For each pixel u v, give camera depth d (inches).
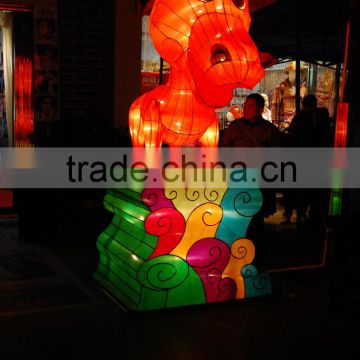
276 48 312.7
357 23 186.4
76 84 295.7
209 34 164.2
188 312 187.3
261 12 259.8
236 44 162.2
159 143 181.9
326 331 175.6
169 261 186.7
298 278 226.5
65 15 289.6
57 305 192.2
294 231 312.5
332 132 296.4
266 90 433.1
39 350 158.2
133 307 184.1
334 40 293.9
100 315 184.2
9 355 154.9
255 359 156.2
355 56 187.6
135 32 302.4
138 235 191.0
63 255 253.9
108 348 160.6
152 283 184.4
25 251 259.3
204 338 168.9
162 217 183.0
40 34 286.7
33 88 289.0
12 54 334.3
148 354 157.8
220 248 194.1
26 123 305.6
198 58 164.6
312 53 324.2
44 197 273.7
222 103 172.4
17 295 201.0
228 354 158.9
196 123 183.3
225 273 196.1
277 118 433.4
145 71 332.2
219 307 192.7
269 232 309.0
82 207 288.2
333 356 158.9
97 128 298.5
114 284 203.6
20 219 275.4
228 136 253.0
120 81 302.7
